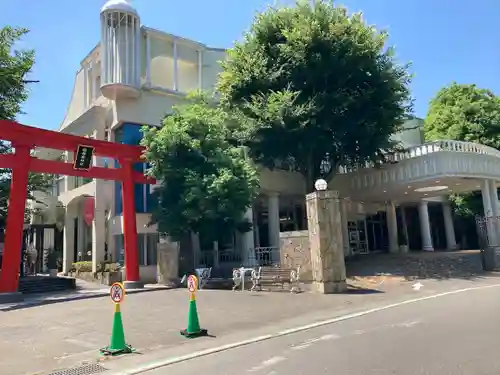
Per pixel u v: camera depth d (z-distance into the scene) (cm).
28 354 839
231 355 771
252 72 2244
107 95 2339
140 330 1025
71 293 1898
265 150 2280
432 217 4053
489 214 2642
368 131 2172
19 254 1675
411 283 1853
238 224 2075
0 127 1628
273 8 2352
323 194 1681
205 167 1928
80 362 773
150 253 2381
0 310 1417
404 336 832
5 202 2336
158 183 2302
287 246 1803
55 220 3048
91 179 2575
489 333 812
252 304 1381
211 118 2050
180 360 757
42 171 1784
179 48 2683
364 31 2189
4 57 1958
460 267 2278
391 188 2742
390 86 2209
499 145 3344
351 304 1362
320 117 2141
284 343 848
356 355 706
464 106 3528
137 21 2416
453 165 2462
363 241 3397
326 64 2123
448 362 632
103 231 2453
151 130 1969
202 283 1873
